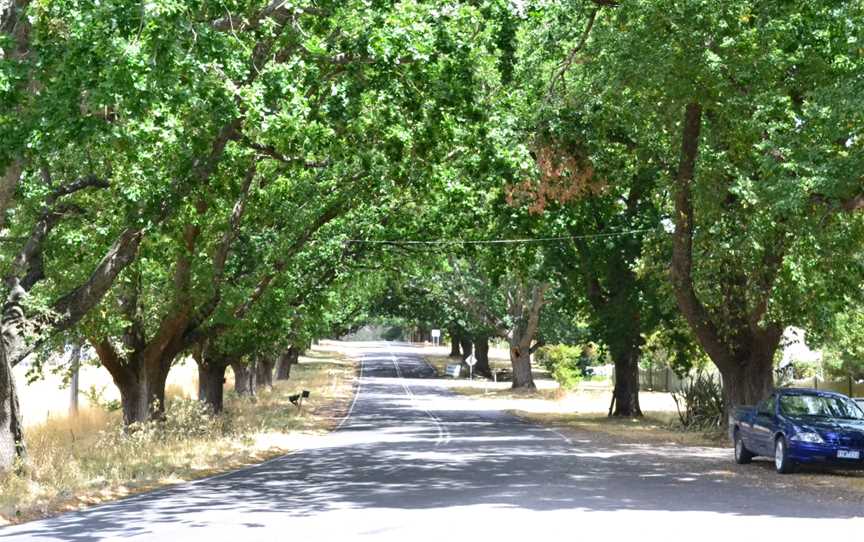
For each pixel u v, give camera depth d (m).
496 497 14.32
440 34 17.91
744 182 19.44
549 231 37.91
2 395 17.25
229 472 19.67
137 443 23.50
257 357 49.03
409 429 35.25
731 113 21.41
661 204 35.25
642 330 38.81
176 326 27.23
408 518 12.02
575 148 28.09
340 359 117.44
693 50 20.39
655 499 14.12
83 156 20.19
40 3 14.64
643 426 37.19
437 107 18.62
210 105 15.66
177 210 19.44
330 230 32.91
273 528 11.48
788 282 22.62
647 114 23.98
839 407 20.27
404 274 44.22
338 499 14.39
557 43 25.64
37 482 16.55
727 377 29.20
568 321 67.75
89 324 23.55
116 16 13.12
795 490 15.80
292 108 16.67
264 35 16.91
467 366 92.69
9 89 13.52
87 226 21.66
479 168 21.92
